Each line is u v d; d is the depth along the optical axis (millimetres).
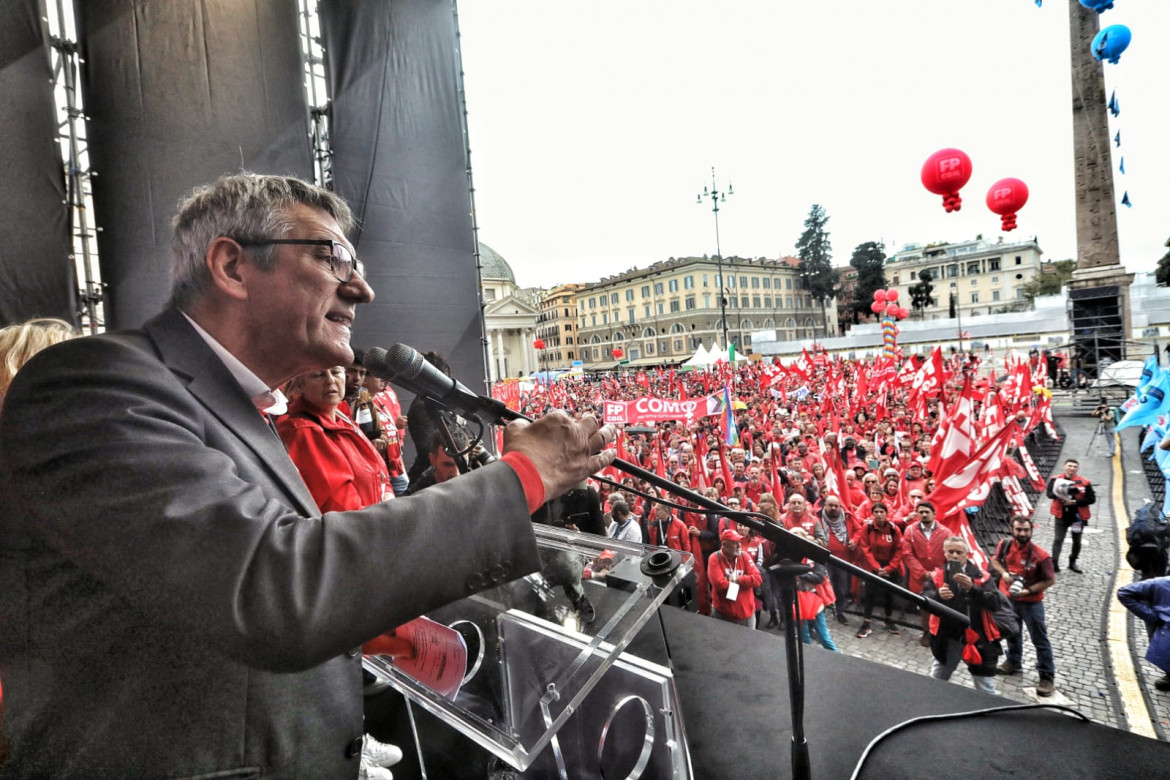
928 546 6320
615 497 7121
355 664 913
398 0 8281
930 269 65688
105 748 679
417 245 8344
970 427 6250
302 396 2236
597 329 86625
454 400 1247
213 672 709
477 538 654
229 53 6742
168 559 551
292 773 768
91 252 6395
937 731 1545
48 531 599
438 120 8578
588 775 1211
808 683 1804
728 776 1433
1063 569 7863
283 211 838
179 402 702
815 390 20250
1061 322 30422
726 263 72188
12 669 690
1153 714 4707
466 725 1083
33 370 657
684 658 1980
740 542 6266
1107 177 20500
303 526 605
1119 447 14180
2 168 5586
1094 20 20344
